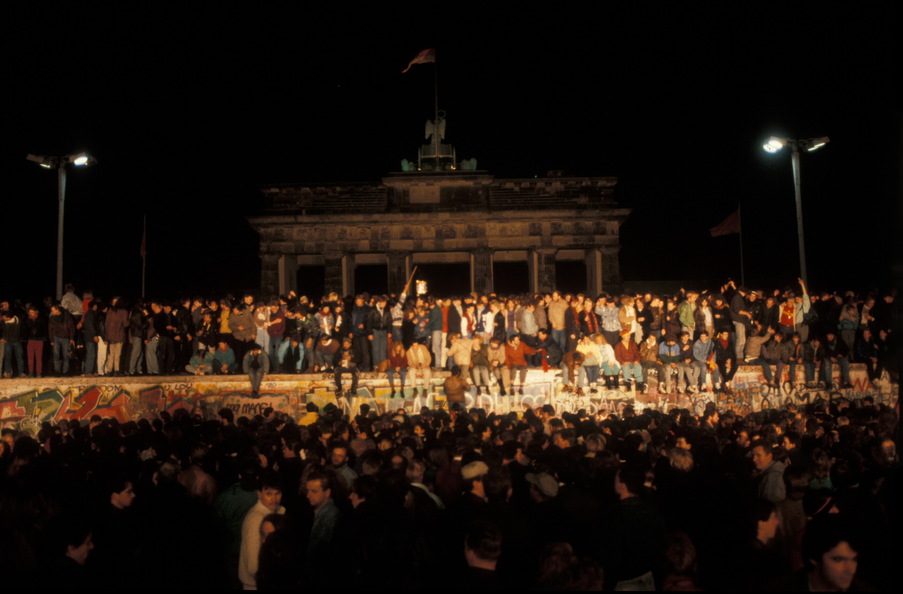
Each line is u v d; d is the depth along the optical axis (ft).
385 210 169.68
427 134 179.52
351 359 105.50
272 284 167.32
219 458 46.44
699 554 33.96
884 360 109.19
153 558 30.94
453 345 104.83
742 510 30.71
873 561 26.43
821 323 113.19
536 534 34.37
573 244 167.63
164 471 36.01
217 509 37.37
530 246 167.63
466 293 205.67
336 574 30.32
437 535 32.32
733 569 25.50
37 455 47.06
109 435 56.80
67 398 108.37
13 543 28.25
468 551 26.32
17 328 108.88
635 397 106.32
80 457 47.85
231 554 36.78
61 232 120.16
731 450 50.93
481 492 35.86
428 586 26.63
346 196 171.01
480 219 167.12
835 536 24.11
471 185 170.09
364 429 66.64
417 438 56.34
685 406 106.32
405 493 32.24
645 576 31.32
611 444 50.75
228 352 111.34
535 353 106.63
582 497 34.65
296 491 41.57
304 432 56.59
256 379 106.52
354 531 30.35
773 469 40.27
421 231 168.45
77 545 27.78
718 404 106.73
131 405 108.58
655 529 31.65
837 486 37.63
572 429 52.95
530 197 170.09
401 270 167.53
